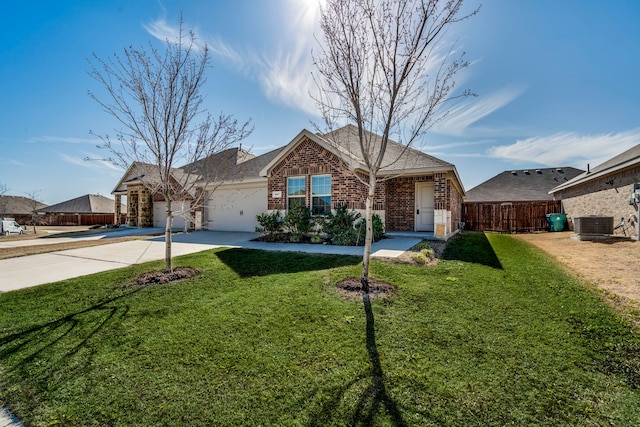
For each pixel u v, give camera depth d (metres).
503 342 3.43
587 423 2.23
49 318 4.26
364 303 4.64
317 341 3.51
